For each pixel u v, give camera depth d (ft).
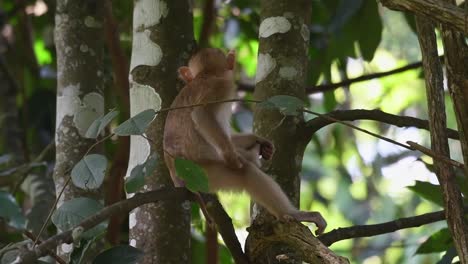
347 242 74.64
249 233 28.96
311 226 64.28
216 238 43.37
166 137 31.37
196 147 32.01
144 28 33.76
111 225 41.39
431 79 26.71
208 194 28.58
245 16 55.11
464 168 25.63
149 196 26.94
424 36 26.81
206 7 48.01
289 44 34.55
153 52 33.47
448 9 23.75
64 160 35.40
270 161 33.37
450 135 33.12
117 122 49.01
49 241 24.94
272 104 25.58
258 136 33.35
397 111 73.56
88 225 25.26
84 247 26.18
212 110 32.19
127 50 53.67
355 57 48.75
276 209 31.17
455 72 25.41
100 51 37.50
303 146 33.81
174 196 27.61
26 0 56.24
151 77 33.24
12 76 52.70
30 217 35.32
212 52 33.96
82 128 35.88
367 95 75.25
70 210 25.86
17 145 50.65
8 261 25.38
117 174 44.42
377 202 79.92
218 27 58.23
